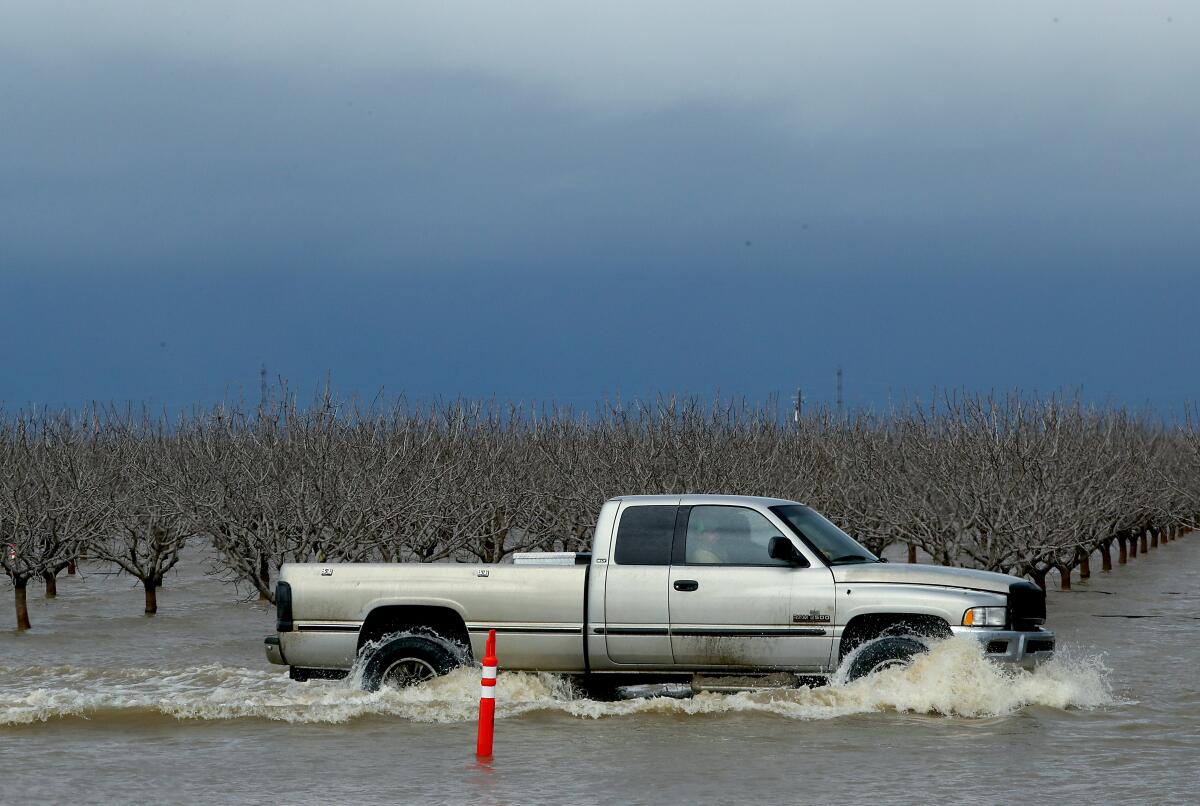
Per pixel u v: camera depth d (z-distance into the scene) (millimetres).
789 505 27500
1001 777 20672
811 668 25891
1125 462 68875
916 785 20172
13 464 55562
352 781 20750
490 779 20734
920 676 25547
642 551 26516
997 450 51688
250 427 51656
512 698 26922
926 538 51875
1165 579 64438
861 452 62188
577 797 19547
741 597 25938
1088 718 25641
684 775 20891
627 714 25828
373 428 53281
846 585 25766
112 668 35469
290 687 31203
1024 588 26359
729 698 26312
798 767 21391
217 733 24766
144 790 20359
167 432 66375
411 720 25547
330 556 45594
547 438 63250
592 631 26297
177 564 73312
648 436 58531
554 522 57500
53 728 25406
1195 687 30422
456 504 51406
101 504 51500
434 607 26938
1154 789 19922
